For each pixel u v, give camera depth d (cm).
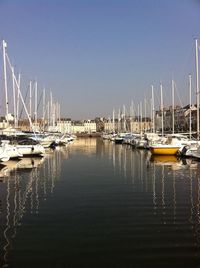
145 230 1645
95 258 1328
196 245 1446
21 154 5234
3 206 2156
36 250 1410
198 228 1672
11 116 6600
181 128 11188
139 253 1369
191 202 2239
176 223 1759
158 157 5553
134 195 2477
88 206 2142
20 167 4231
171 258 1320
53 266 1262
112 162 4884
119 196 2442
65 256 1348
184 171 3791
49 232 1628
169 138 6116
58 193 2566
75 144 11181
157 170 3900
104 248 1423
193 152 5247
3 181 3141
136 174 3591
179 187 2791
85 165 4494
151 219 1836
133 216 1897
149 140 7438
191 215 1911
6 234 1603
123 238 1537
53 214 1952
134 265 1265
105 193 2556
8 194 2536
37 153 5675
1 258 1334
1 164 4359
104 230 1652
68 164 4616
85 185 2914
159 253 1367
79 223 1769
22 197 2425
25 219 1852
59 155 6200
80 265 1270
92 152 7025
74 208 2091
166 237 1544
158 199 2334
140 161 4972
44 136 7638
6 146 4684
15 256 1352
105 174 3609
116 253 1371
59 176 3462
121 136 11719
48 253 1377
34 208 2098
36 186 2872
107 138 15488
